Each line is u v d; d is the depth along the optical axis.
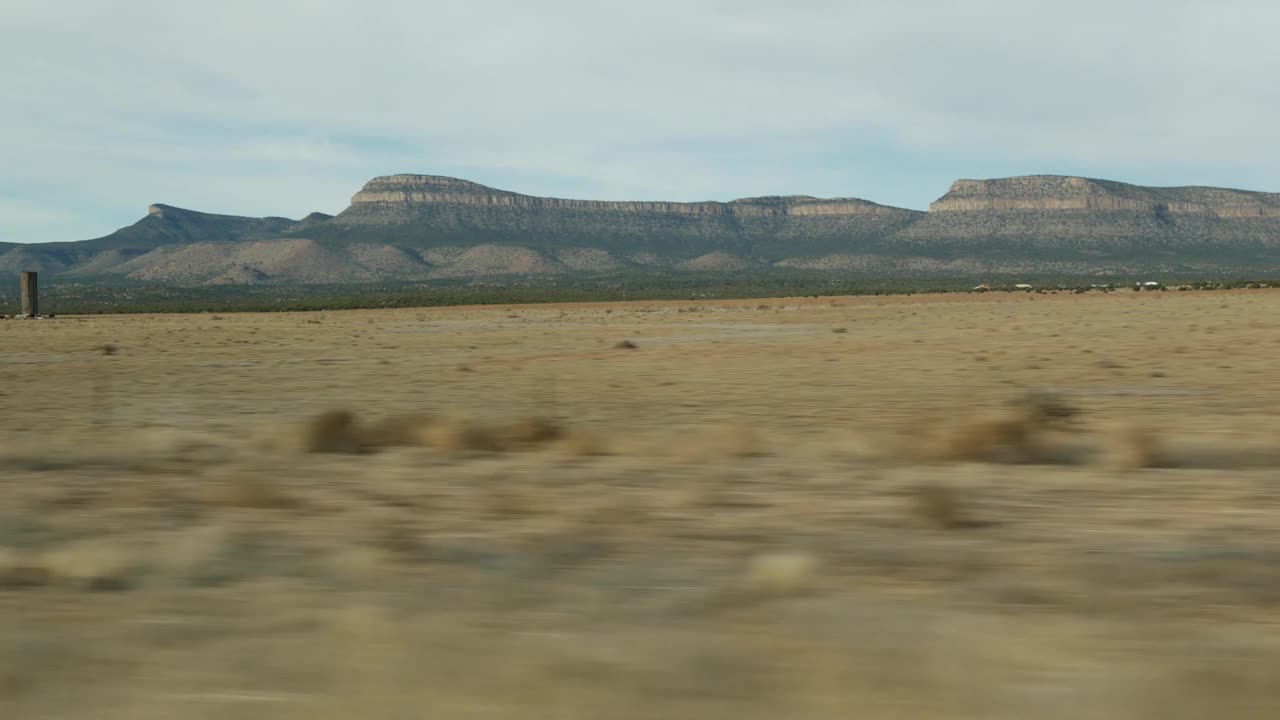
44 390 36.44
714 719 5.27
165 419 26.34
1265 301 118.31
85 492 13.65
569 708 5.44
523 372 42.28
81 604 7.63
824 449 17.72
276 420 25.83
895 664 6.02
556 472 15.39
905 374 37.69
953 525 10.76
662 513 11.70
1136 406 25.50
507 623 6.99
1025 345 53.66
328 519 11.41
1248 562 8.82
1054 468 15.36
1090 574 8.43
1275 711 5.28
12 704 5.61
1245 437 19.06
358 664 6.15
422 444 19.08
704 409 26.98
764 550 9.59
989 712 5.30
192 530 10.82
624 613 7.26
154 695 5.72
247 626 7.01
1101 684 5.66
